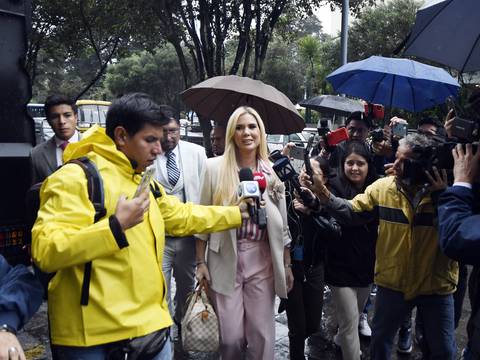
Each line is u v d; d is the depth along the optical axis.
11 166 3.33
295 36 19.31
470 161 2.16
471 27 2.77
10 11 3.27
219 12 14.32
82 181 2.02
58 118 4.24
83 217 1.98
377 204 3.27
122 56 21.19
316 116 24.00
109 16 18.02
